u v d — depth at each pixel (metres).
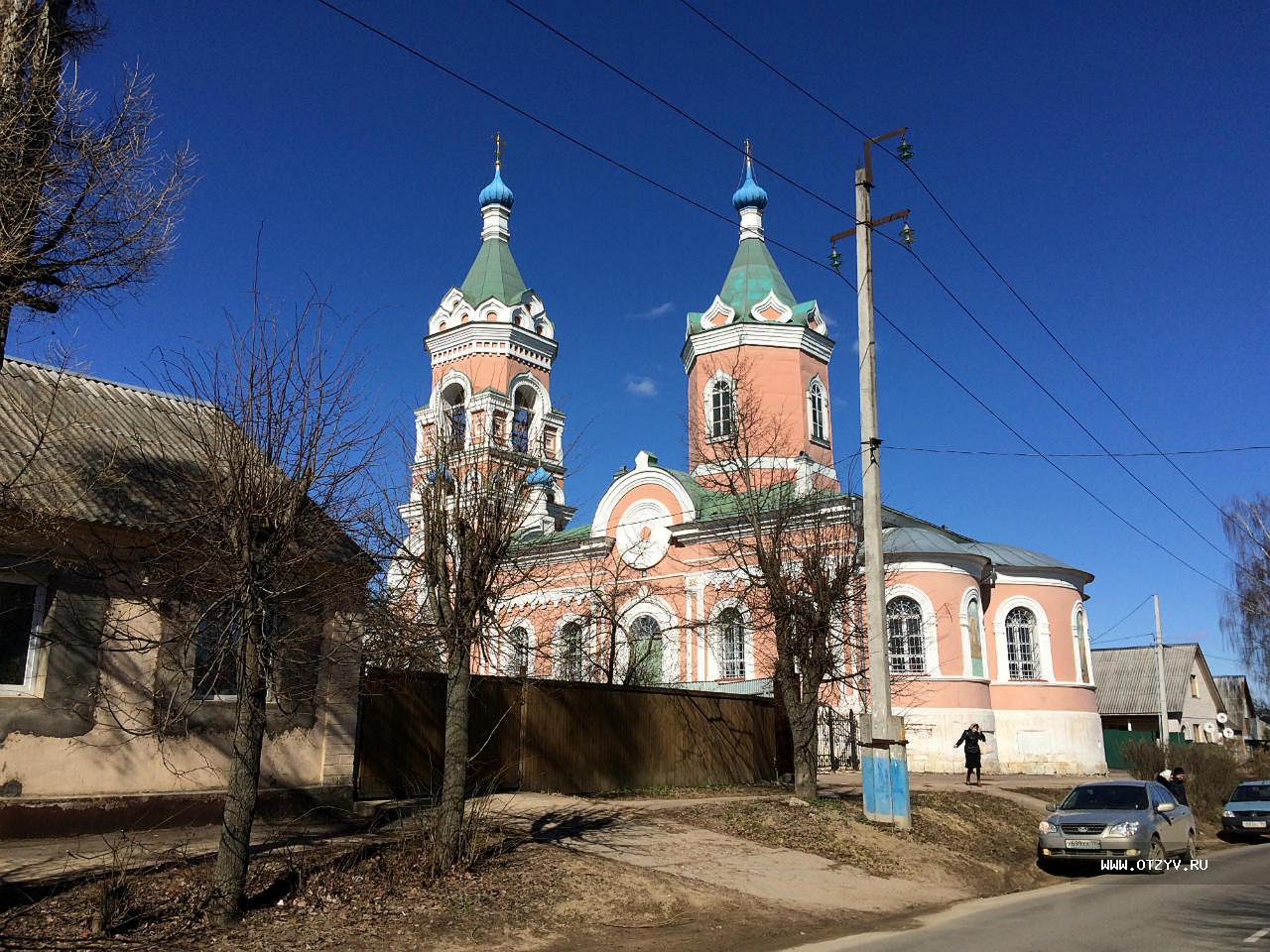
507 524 13.79
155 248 10.40
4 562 13.16
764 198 42.69
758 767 25.89
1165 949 10.58
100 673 13.77
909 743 31.77
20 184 9.42
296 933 10.16
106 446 14.95
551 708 20.64
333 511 11.43
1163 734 41.62
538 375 44.06
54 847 12.43
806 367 39.91
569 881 12.90
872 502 19.34
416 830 13.39
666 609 35.19
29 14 10.27
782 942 11.80
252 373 10.95
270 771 15.42
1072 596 37.12
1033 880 17.72
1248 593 54.22
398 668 17.34
